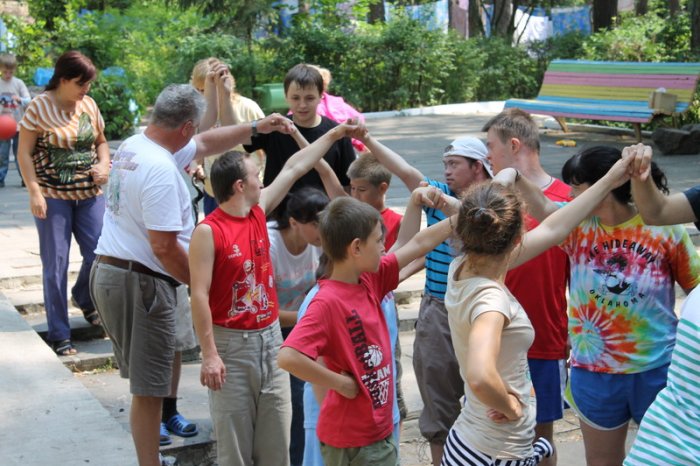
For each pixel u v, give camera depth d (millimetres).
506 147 4195
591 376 3756
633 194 3393
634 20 21766
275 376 4062
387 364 3408
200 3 22203
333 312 3271
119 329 4199
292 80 5398
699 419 2738
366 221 3271
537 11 32594
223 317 3943
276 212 4512
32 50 20422
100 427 4480
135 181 4031
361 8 24047
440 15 28547
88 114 5926
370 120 20250
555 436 5516
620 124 16859
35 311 6816
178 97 4086
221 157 3945
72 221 6055
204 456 4926
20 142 5762
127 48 19312
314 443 3752
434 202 3801
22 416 4574
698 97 15672
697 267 3688
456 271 3086
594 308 3715
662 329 3680
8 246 8406
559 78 16641
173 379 4980
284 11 23781
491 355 2768
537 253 3326
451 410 4289
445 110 21828
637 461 2828
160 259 4031
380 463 3346
